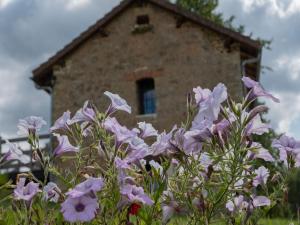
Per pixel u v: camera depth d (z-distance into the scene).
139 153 2.12
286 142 2.46
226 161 2.01
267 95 2.24
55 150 2.40
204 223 2.05
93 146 2.23
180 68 15.18
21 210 2.26
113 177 1.97
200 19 15.16
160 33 15.59
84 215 1.77
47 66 16.02
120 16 16.05
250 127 2.18
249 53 15.25
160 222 2.17
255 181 2.30
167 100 14.97
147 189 2.16
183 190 2.11
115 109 2.42
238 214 2.17
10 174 12.25
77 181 2.25
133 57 15.62
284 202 2.27
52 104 15.75
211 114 2.07
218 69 14.95
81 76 15.83
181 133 2.16
